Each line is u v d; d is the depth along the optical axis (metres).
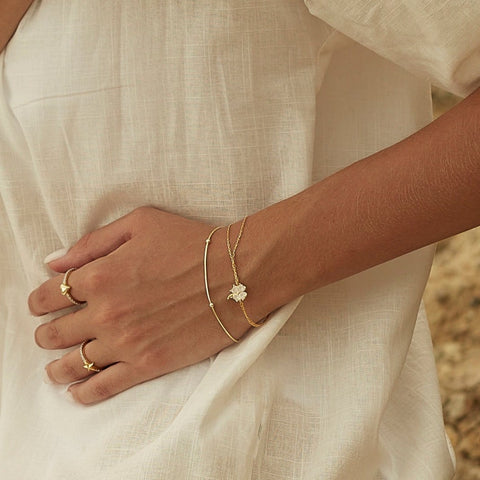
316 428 0.79
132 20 0.77
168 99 0.77
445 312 1.26
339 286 0.81
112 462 0.77
